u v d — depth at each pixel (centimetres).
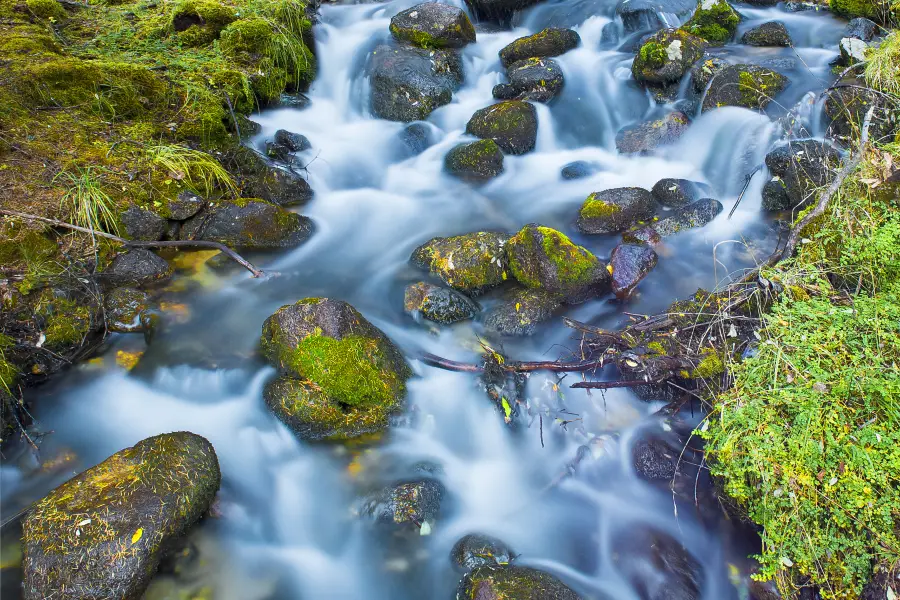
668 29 393
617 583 216
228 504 231
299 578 219
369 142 393
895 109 299
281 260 314
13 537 219
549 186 358
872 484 192
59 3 431
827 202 257
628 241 310
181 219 310
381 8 496
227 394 258
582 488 237
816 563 192
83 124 332
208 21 423
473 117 385
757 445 204
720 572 214
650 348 244
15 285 262
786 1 449
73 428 249
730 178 341
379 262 317
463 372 260
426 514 227
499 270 293
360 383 245
